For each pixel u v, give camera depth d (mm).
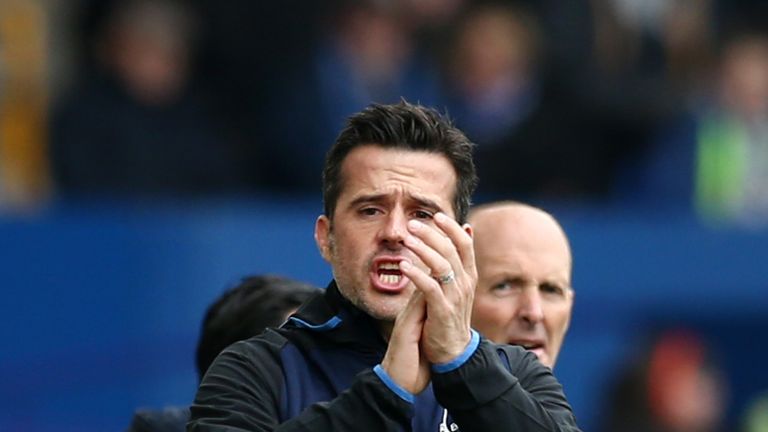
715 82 35562
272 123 32562
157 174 30828
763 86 35125
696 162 33969
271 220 28641
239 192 32219
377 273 13664
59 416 27438
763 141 34781
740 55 35062
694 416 30328
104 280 27703
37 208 28672
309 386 13891
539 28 33500
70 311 27594
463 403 13203
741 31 37375
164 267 27844
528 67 32906
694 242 31422
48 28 32844
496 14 32688
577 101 33219
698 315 31516
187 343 27875
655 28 35125
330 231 13953
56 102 31719
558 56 33312
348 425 13016
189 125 31453
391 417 13047
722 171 34188
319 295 14281
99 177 30391
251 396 13719
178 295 27875
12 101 32219
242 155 32594
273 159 32562
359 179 13727
